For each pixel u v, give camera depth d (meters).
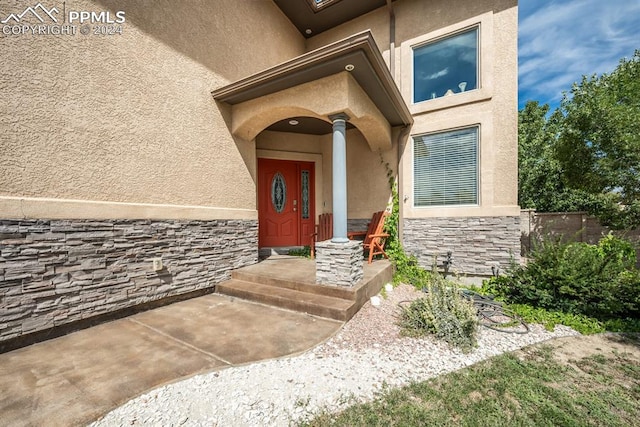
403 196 6.48
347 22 7.28
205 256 4.67
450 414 1.93
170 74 4.18
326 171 7.89
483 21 5.58
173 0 4.21
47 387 2.15
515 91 5.34
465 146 5.89
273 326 3.32
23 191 2.77
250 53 5.77
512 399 2.11
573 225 7.58
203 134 4.71
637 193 6.37
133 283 3.69
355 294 3.74
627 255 5.16
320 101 4.22
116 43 3.53
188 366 2.46
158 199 4.02
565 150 7.31
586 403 2.07
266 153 7.30
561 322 3.71
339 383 2.27
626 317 3.72
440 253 6.03
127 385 2.19
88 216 3.25
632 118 5.90
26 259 2.78
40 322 2.87
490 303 4.20
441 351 2.85
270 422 1.83
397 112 5.61
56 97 3.01
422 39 6.21
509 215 5.41
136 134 3.75
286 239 7.77
